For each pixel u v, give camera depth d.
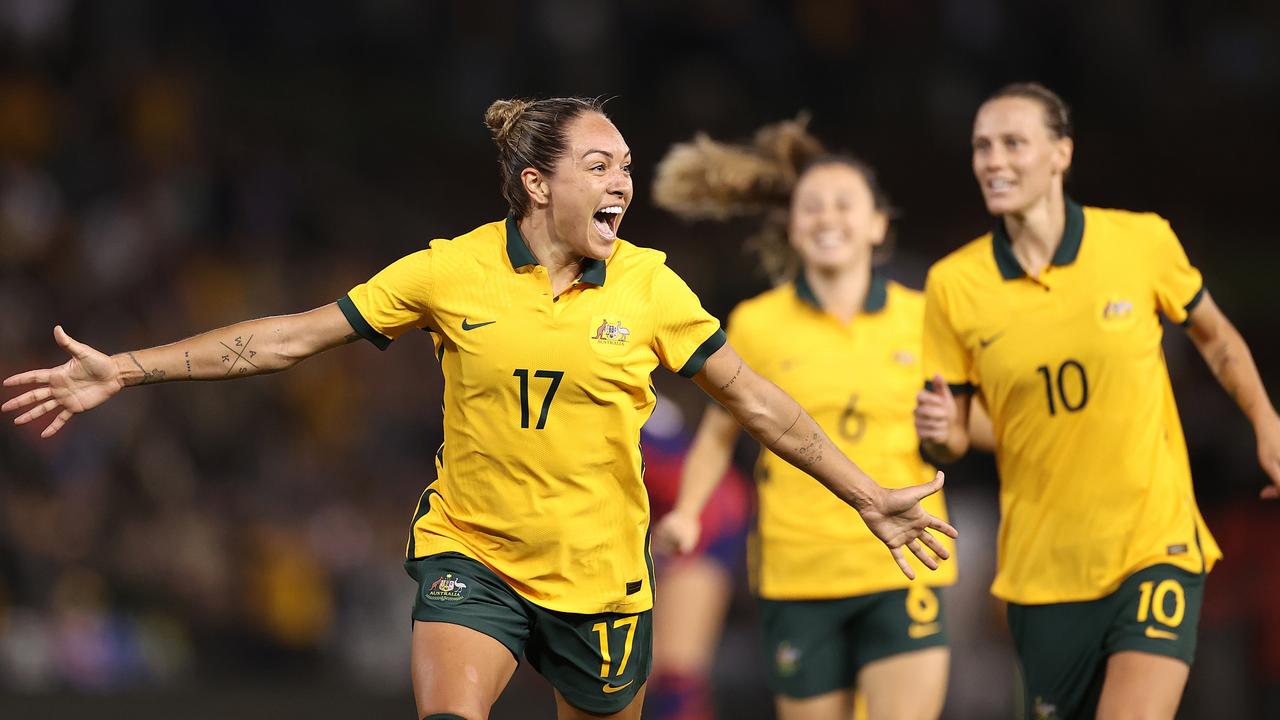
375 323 13.52
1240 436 37.47
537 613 13.77
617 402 13.37
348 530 39.34
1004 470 16.64
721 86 54.03
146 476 37.66
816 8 55.47
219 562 36.97
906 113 55.06
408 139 53.91
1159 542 15.63
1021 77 56.44
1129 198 55.81
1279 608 30.39
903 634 18.59
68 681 33.25
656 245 50.50
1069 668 16.11
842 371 19.27
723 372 13.60
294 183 49.50
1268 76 58.38
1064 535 16.03
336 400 42.94
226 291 45.31
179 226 46.34
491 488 13.54
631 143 52.34
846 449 19.16
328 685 32.12
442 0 54.69
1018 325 16.22
